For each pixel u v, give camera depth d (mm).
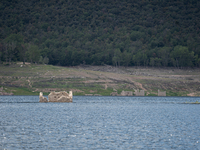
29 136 170750
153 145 151875
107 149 142500
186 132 189500
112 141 159875
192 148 146750
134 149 143375
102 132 186125
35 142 155500
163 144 154500
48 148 143500
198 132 189750
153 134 181125
